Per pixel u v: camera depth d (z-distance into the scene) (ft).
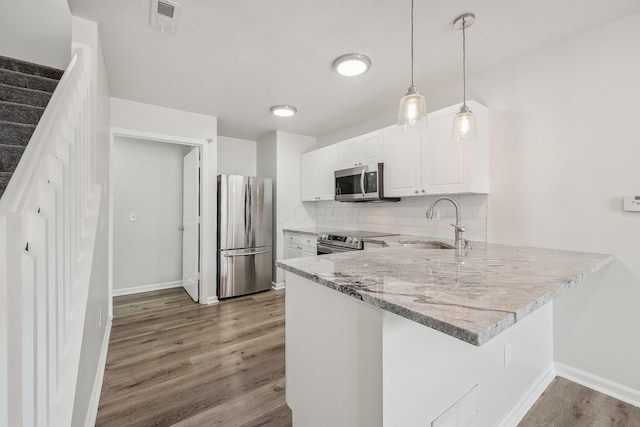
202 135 11.09
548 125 6.57
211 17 5.58
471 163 7.16
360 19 5.65
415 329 3.21
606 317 5.78
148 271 13.00
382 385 2.91
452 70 7.64
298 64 7.37
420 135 8.36
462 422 3.86
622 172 5.58
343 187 11.02
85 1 5.12
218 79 8.19
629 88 5.50
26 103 5.91
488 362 4.38
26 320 2.19
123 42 6.38
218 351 7.39
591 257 5.22
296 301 4.50
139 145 12.75
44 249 2.46
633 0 5.11
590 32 5.96
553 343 6.47
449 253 5.61
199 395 5.64
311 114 11.16
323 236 11.01
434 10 5.38
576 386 6.01
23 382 2.18
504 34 6.11
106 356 7.09
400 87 8.73
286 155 13.74
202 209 11.25
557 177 6.43
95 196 5.39
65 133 3.44
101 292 6.70
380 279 3.45
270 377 6.26
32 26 6.78
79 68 4.33
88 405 4.66
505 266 4.26
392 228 10.71
